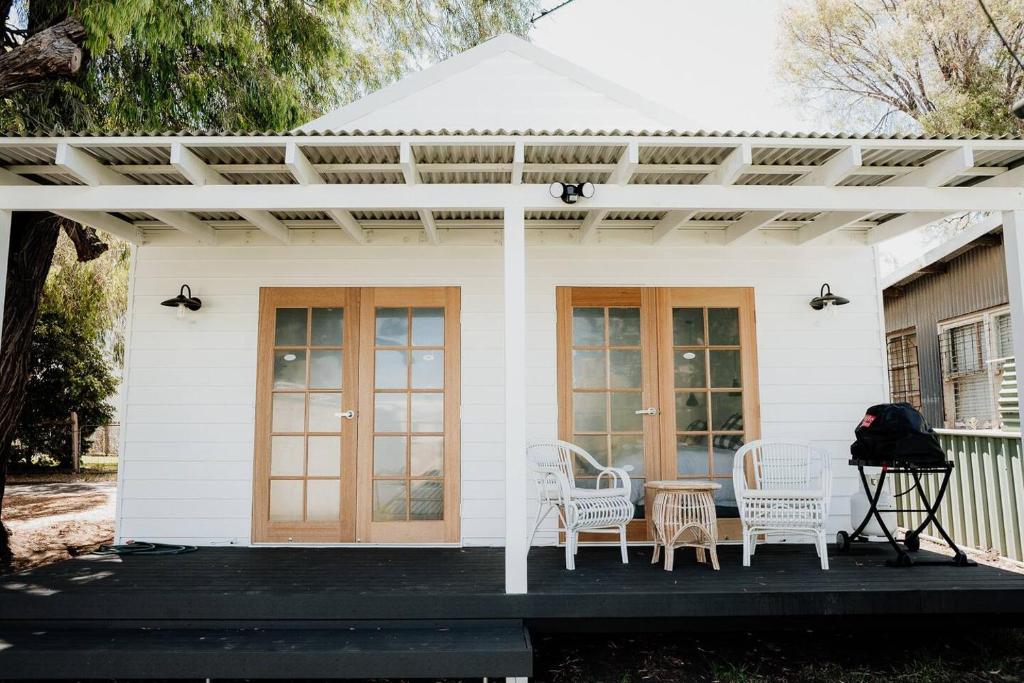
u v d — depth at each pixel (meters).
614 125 5.75
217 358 5.56
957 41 11.27
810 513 4.50
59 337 11.83
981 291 7.33
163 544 5.37
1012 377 6.13
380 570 4.47
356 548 5.31
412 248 5.64
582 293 5.61
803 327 5.68
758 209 4.14
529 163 4.30
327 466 5.48
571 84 5.78
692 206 4.10
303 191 4.04
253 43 7.00
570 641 4.41
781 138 3.85
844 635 4.49
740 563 4.70
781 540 5.50
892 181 4.59
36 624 3.82
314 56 7.43
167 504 5.45
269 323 5.59
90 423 12.63
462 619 3.81
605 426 5.52
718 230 5.69
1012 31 10.70
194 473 5.47
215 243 5.58
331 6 7.73
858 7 12.14
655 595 3.86
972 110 10.60
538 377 5.52
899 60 11.90
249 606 3.81
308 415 5.52
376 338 5.58
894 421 4.75
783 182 4.70
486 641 3.50
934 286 8.31
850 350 5.68
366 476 5.46
